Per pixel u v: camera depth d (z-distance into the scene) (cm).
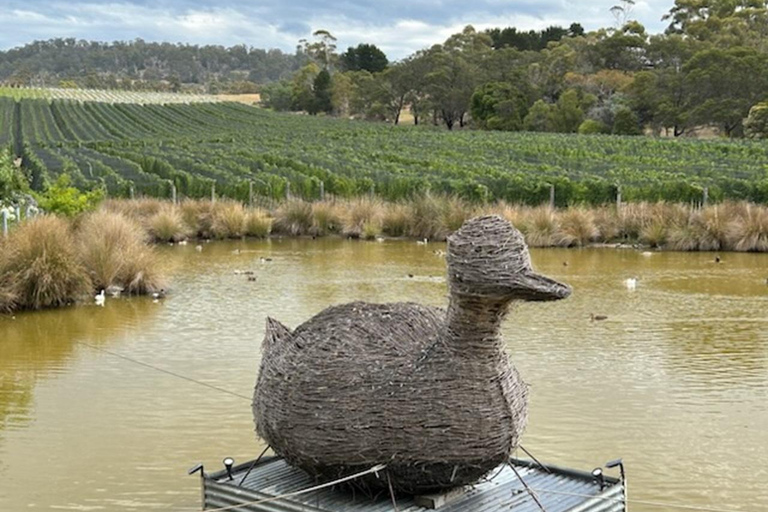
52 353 1457
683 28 16450
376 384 683
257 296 1978
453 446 670
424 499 696
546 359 1391
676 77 10606
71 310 1830
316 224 3219
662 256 2702
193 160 5441
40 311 1822
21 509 842
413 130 10588
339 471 698
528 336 1562
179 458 973
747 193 3400
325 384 695
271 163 5316
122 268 2022
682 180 3766
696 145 6975
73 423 1095
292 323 1675
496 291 643
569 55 12975
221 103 16525
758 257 2680
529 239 2931
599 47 13175
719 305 1867
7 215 2162
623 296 1975
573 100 10694
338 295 1980
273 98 17600
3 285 1817
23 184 3275
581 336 1562
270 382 730
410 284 2128
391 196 3731
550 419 1091
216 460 966
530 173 4234
